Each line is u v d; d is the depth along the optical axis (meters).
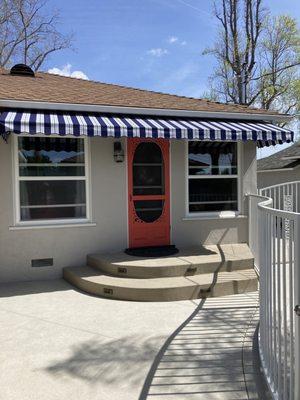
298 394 3.65
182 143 10.91
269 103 35.16
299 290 3.62
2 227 9.53
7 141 9.52
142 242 10.64
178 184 10.90
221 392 4.59
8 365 5.35
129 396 4.55
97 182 10.21
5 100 8.82
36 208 9.88
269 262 4.72
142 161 10.59
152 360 5.46
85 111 9.62
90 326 6.75
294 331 3.80
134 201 10.54
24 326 6.77
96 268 9.66
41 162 9.88
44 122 8.33
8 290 8.92
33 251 9.76
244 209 11.42
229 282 8.51
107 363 5.38
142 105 10.34
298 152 23.55
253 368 5.13
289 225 3.92
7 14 31.44
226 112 10.88
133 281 8.55
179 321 6.95
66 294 8.59
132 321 6.96
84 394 4.61
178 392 4.61
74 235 10.05
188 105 11.37
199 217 11.05
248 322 6.84
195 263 9.09
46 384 4.84
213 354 5.60
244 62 32.59
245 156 11.48
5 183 9.52
